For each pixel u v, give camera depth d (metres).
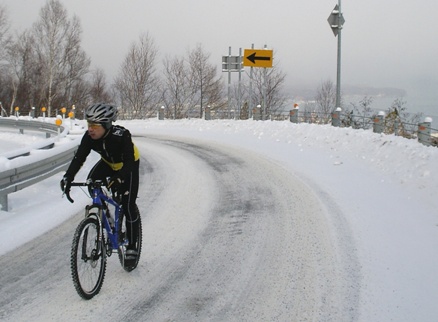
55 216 7.29
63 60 53.88
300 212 7.39
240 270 5.15
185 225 6.92
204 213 7.56
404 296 4.39
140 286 4.75
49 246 5.95
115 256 5.66
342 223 6.69
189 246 5.98
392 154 10.97
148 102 51.91
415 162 9.69
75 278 4.17
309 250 5.69
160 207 8.00
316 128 16.53
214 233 6.50
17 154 9.08
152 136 21.30
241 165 12.05
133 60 51.59
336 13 18.80
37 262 5.40
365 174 10.14
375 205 7.56
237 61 28.17
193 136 20.62
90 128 4.30
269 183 9.67
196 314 4.14
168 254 5.70
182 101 51.12
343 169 10.84
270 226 6.74
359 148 12.70
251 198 8.47
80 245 4.27
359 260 5.29
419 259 5.25
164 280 4.90
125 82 52.34
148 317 4.08
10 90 58.34
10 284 4.78
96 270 4.55
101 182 4.50
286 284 4.74
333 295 4.45
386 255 5.40
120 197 4.90
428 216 6.82
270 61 25.84
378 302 4.29
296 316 4.07
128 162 4.48
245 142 17.23
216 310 4.21
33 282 4.84
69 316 4.09
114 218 4.89
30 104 57.22
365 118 18.81
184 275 5.03
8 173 7.17
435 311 4.10
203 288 4.69
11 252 5.71
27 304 4.32
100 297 4.48
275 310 4.19
